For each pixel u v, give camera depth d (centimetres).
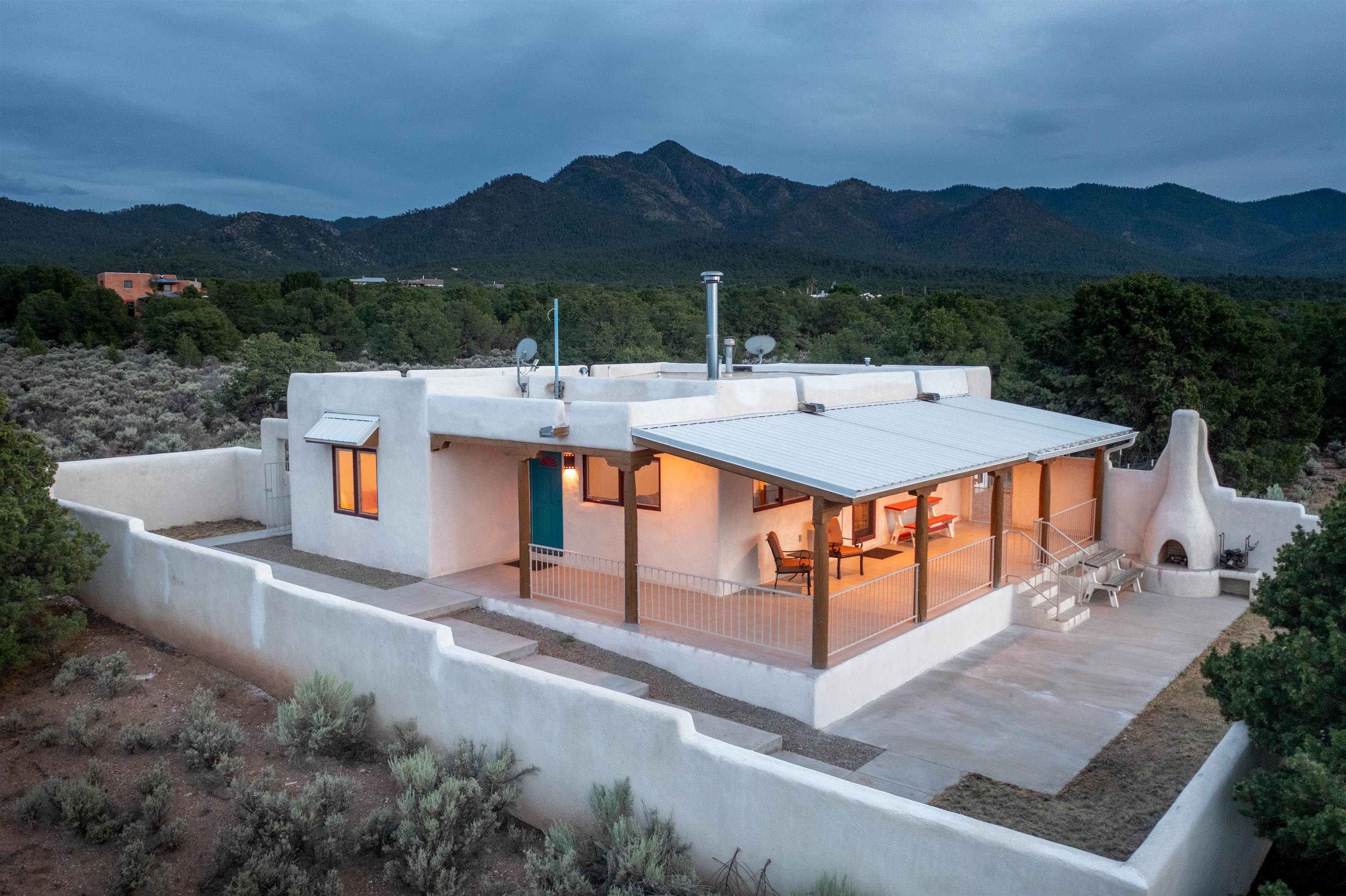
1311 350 3950
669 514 1429
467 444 1530
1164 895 536
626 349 5981
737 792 666
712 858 685
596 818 726
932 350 4747
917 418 1596
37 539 1105
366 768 872
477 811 751
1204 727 1049
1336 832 562
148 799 763
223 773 830
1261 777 632
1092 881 520
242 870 671
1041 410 1889
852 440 1327
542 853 741
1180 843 560
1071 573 1616
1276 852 771
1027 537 1534
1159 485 1755
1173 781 908
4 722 941
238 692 1066
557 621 1280
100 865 715
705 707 1080
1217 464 2716
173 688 1068
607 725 746
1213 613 1537
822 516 1058
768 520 1474
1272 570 1639
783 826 644
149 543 1245
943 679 1222
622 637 1215
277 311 7162
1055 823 820
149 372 4706
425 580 1488
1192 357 2762
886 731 1041
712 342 1719
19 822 771
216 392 3991
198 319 5847
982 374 2047
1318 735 684
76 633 1131
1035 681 1212
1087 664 1284
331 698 913
